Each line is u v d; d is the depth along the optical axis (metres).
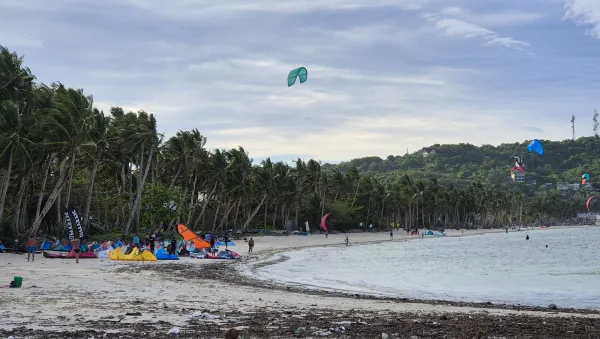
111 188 91.44
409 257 67.12
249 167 106.38
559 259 65.44
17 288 22.98
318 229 142.12
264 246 81.94
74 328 13.84
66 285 25.20
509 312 22.02
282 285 32.56
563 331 15.77
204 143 91.31
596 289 34.03
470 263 57.94
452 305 25.09
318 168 144.62
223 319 16.31
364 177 170.00
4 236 53.09
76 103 56.41
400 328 15.34
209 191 102.56
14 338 12.31
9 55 55.72
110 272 34.16
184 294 23.86
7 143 51.44
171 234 84.88
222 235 101.06
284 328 14.85
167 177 99.25
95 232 78.25
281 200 128.88
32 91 58.59
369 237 130.75
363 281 37.69
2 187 56.47
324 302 23.36
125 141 76.44
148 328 14.13
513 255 73.31
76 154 63.28
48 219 72.94
